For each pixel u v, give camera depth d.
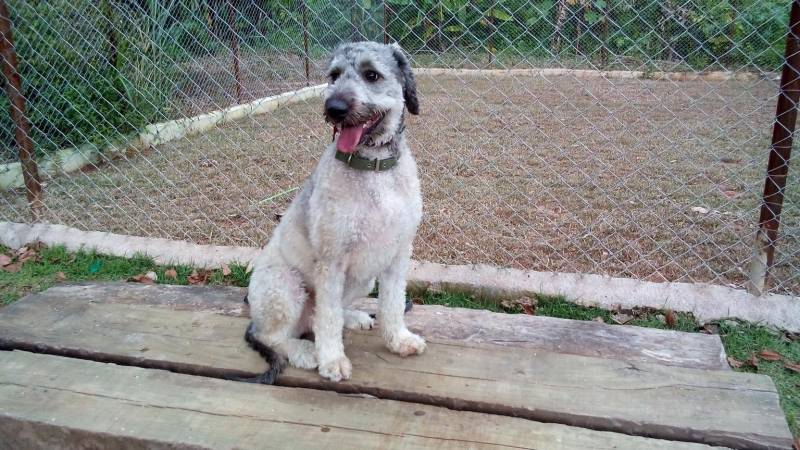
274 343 1.27
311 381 1.19
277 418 1.06
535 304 1.65
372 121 1.15
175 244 2.00
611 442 1.00
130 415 1.08
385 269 1.27
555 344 1.32
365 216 1.15
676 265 1.79
